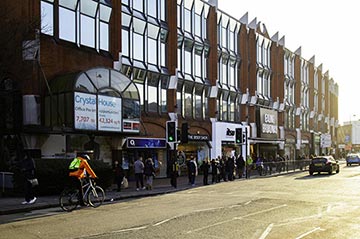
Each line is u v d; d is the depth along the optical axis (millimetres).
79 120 20719
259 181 26578
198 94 36281
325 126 72875
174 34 32312
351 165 52781
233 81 42219
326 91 73812
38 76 21125
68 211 13578
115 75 23266
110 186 21234
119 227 10258
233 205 14281
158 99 30875
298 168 42781
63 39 22922
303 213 12422
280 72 53031
